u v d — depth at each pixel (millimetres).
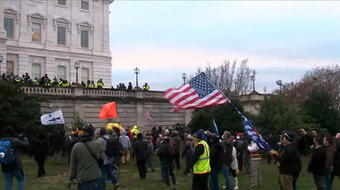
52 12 53031
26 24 50344
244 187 14781
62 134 24141
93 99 37562
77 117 33094
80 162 8320
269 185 15297
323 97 32562
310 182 16156
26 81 33500
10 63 48812
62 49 53500
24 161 24438
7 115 25328
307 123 30188
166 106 43688
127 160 23641
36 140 18312
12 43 48906
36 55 50844
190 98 12539
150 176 18266
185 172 18578
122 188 14953
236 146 18688
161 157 14898
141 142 17312
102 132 12766
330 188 11469
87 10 56938
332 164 10891
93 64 56781
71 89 36406
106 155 13102
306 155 25656
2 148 10641
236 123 32219
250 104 43938
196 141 10539
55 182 16469
